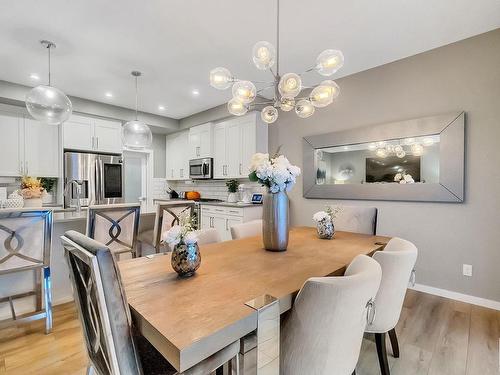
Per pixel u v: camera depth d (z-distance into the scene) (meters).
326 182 3.64
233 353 0.85
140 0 2.06
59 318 2.25
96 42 2.66
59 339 1.96
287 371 1.03
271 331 0.93
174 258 1.22
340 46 2.74
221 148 4.87
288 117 4.12
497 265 2.47
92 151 4.54
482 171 2.53
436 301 2.65
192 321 0.81
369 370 1.68
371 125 3.21
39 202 2.50
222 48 2.79
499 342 1.96
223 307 0.90
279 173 1.61
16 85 3.67
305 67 3.20
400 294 1.45
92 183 4.45
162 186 6.18
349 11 2.19
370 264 1.11
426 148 2.83
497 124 2.46
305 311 0.97
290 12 2.21
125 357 0.81
